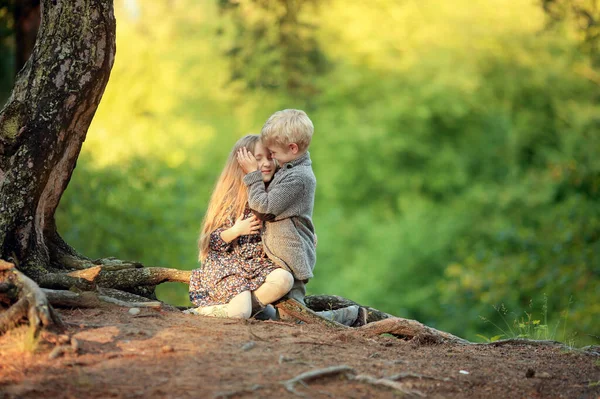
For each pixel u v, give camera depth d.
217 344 4.23
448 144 23.75
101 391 3.46
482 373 4.19
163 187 14.55
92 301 4.86
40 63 5.22
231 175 5.42
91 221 12.59
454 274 15.37
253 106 23.72
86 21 5.23
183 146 21.67
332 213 22.73
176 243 13.38
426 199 23.23
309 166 5.37
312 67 14.65
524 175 23.08
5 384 3.49
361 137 23.03
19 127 5.13
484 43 24.08
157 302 5.00
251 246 5.31
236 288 5.14
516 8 24.34
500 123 23.72
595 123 22.88
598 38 11.59
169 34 24.98
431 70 23.86
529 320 6.51
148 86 23.25
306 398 3.51
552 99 23.64
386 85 23.66
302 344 4.41
